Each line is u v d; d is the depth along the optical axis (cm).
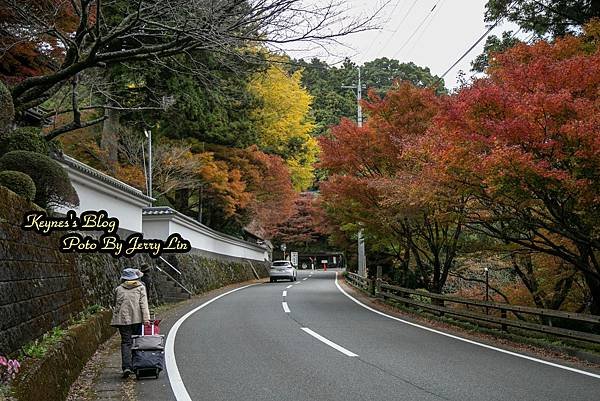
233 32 948
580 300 1622
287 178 3206
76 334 798
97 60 986
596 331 1375
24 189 796
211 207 3244
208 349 995
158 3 932
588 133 823
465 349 1020
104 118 1206
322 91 4597
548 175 873
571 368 846
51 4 1119
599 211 970
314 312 1652
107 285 1417
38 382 505
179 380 750
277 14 909
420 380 746
